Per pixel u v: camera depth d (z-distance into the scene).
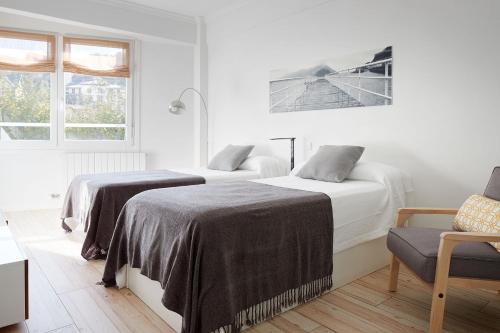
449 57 2.76
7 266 1.74
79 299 2.12
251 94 4.52
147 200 2.15
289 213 2.00
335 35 3.53
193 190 2.43
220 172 3.78
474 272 1.66
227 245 1.71
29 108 4.55
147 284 2.05
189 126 5.42
